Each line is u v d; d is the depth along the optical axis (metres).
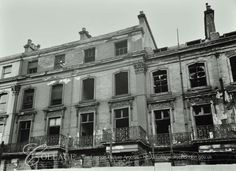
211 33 22.45
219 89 20.38
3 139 25.47
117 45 25.50
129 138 19.92
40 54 28.42
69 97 25.02
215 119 19.77
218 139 17.53
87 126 23.59
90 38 26.55
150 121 21.66
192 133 19.77
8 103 27.19
